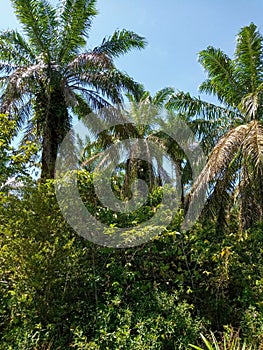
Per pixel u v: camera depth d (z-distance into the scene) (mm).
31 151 8125
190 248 6773
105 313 5430
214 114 11500
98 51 11211
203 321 5652
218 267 6406
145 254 6559
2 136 8141
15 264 5578
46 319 5516
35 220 5684
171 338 5309
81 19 11031
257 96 9594
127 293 5961
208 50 11250
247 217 9016
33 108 10703
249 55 10734
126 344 4938
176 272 6586
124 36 11367
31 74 9805
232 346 4730
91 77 10781
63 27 11133
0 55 11297
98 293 6082
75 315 5727
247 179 9156
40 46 11023
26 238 5602
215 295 6309
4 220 5840
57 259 5531
